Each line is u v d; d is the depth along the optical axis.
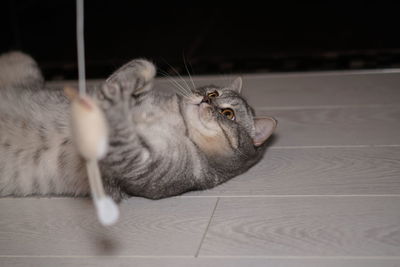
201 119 0.83
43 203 0.82
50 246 0.71
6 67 0.93
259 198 0.79
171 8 1.92
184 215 0.76
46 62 1.46
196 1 1.97
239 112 0.89
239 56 1.44
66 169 0.82
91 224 0.75
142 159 0.74
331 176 0.84
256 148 0.90
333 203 0.76
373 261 0.64
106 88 0.72
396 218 0.72
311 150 0.93
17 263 0.67
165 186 0.79
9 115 0.80
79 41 0.56
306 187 0.81
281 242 0.69
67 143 0.80
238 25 1.71
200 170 0.82
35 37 1.67
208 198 0.81
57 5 1.92
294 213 0.75
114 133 0.69
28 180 0.83
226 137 0.85
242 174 0.88
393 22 1.62
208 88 0.94
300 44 1.51
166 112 0.81
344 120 1.04
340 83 1.25
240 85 1.00
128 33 1.67
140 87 0.77
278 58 1.42
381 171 0.84
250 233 0.71
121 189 0.81
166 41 1.58
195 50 1.50
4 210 0.80
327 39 1.53
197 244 0.69
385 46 1.45
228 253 0.67
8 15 1.65
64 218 0.77
